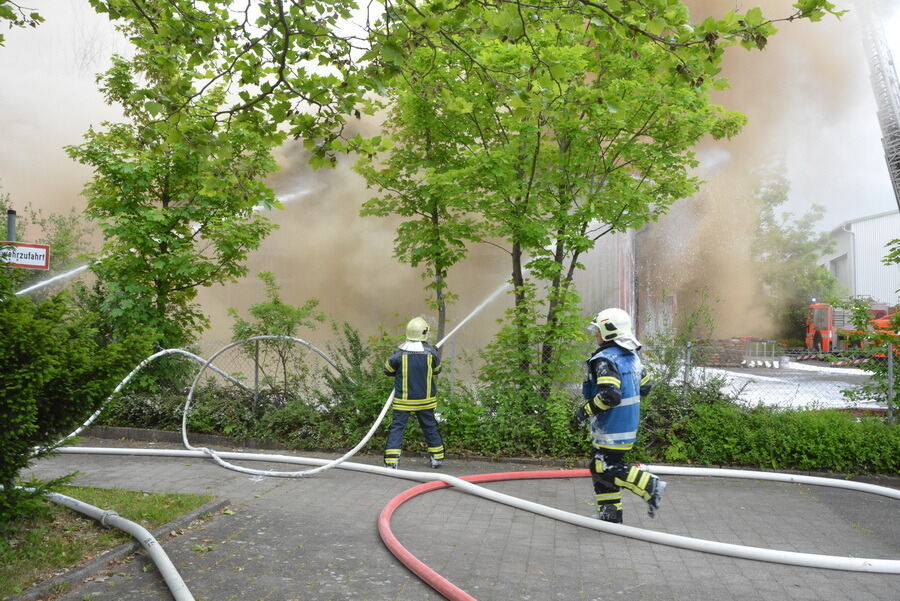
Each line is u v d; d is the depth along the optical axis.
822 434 6.71
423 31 4.14
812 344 24.83
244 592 3.49
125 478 6.08
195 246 9.42
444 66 7.52
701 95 7.21
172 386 8.75
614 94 7.05
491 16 3.78
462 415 7.38
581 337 7.39
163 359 8.68
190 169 8.73
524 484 6.12
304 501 5.43
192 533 4.47
